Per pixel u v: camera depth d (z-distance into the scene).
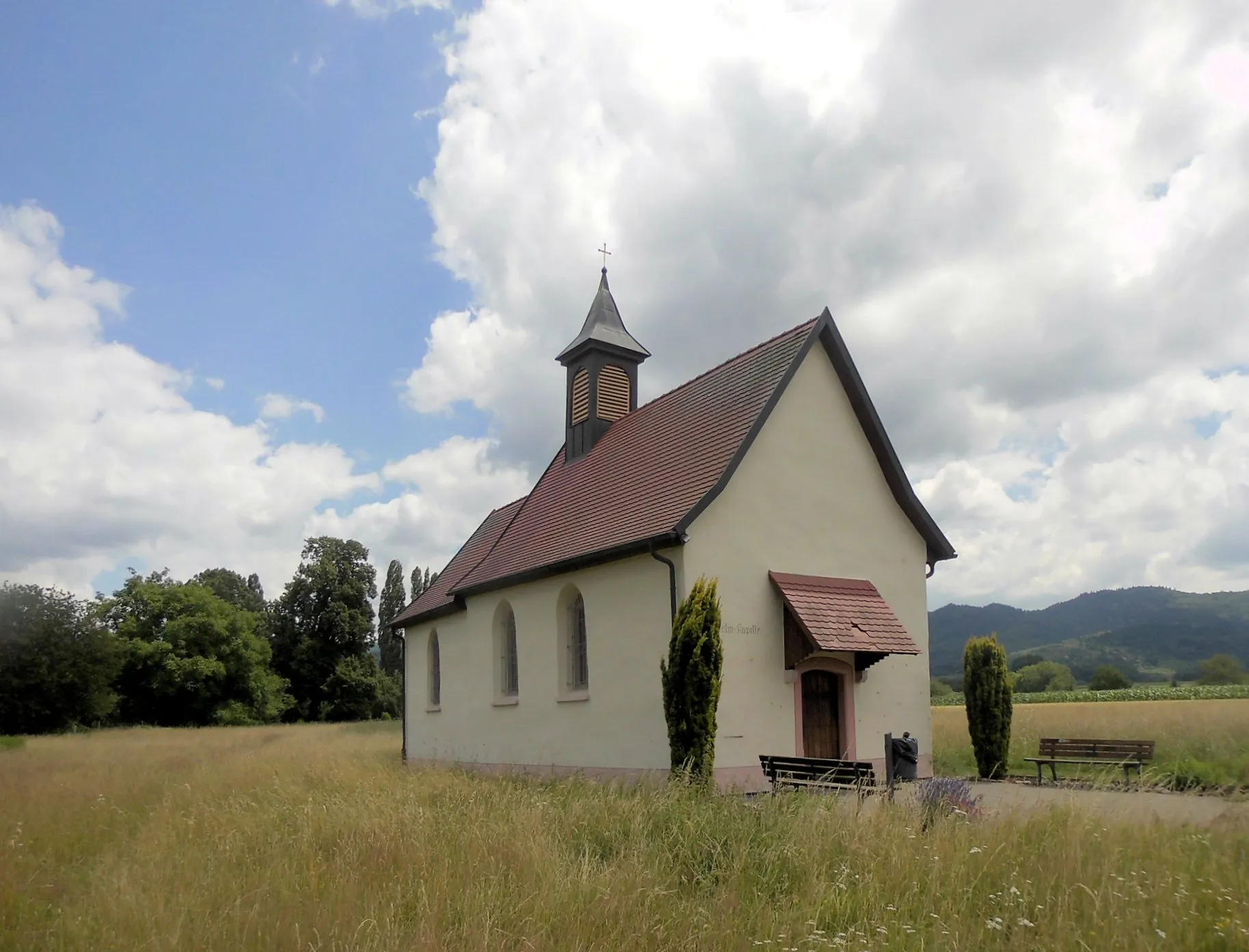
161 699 67.12
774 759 13.89
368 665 75.56
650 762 17.03
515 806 11.98
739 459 17.23
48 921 8.70
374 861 9.30
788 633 17.42
